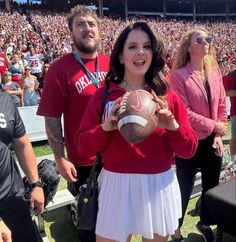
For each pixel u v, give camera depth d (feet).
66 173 8.53
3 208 6.97
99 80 8.66
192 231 11.08
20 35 73.10
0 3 133.90
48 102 8.48
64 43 61.36
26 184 8.42
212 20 182.91
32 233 7.61
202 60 9.25
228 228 4.05
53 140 8.55
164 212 6.35
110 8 174.40
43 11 137.49
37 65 38.17
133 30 6.17
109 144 6.29
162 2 175.73
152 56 6.33
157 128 6.05
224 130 9.22
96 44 8.61
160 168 6.32
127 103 5.42
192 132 6.35
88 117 6.45
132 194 6.21
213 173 9.70
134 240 10.53
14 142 7.60
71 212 11.38
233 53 72.90
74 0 158.71
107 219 6.32
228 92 11.23
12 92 25.75
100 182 6.63
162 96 6.32
